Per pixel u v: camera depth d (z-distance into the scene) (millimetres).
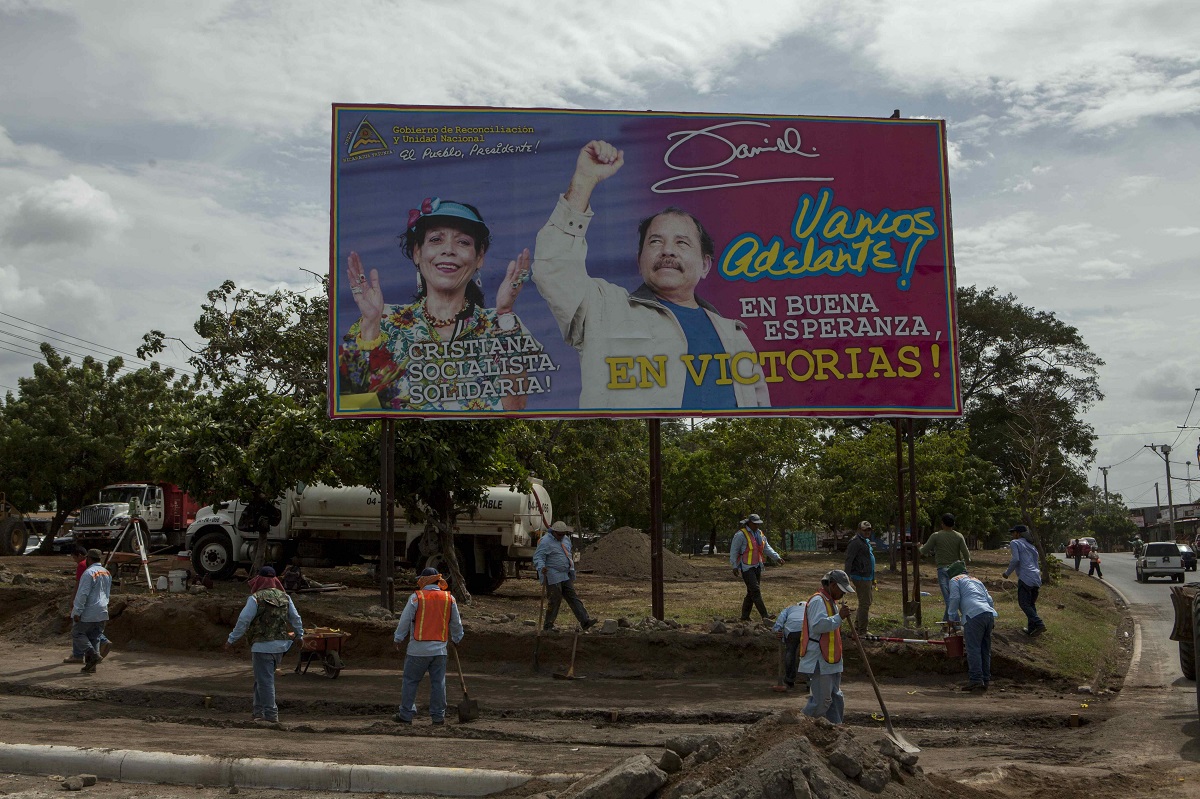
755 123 17078
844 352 16719
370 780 8141
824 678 9055
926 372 16688
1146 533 91250
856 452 39875
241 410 20844
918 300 16797
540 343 16703
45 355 37312
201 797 7973
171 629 16547
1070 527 103375
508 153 16984
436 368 16688
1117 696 12773
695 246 16828
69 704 12266
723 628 15266
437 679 11031
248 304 31562
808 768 6262
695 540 70688
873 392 16672
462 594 20766
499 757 9070
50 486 36469
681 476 56906
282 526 24094
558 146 16984
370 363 16703
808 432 45562
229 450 20250
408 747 9594
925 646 14320
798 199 16969
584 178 16953
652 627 15609
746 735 7016
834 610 9148
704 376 16656
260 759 8406
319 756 8898
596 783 6621
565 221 16875
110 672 14445
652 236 16828
